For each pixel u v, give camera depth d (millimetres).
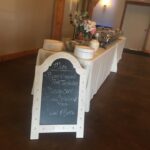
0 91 3270
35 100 2221
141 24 9906
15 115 2680
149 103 3801
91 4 8992
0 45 4656
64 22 7336
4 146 2117
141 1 9547
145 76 5688
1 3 4387
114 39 5148
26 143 2207
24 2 5109
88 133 2531
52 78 2273
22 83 3717
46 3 6145
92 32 3502
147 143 2547
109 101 3590
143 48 10039
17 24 5055
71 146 2270
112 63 5461
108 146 2365
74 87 2346
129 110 3371
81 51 2588
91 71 2709
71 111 2342
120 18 9992
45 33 6480
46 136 2357
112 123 2865
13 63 4773
